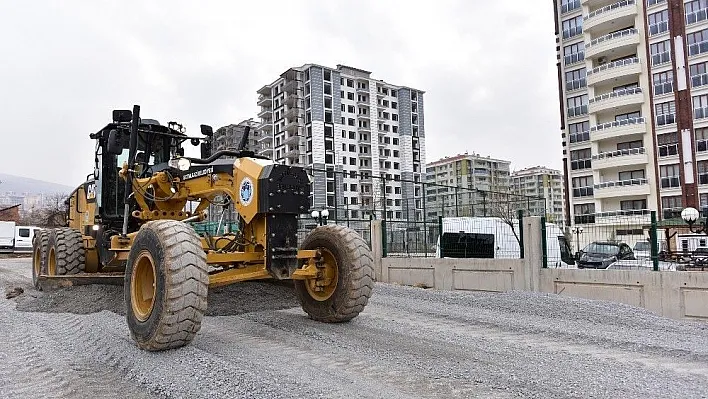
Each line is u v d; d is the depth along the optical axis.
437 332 6.48
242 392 3.95
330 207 19.91
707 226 14.03
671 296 8.55
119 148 8.70
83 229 10.19
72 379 4.57
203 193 6.63
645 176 40.84
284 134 85.00
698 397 4.04
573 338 6.33
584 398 3.98
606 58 43.91
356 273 6.39
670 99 39.62
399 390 4.12
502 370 4.72
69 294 8.66
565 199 47.47
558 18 48.00
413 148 92.94
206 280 5.09
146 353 5.13
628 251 15.92
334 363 4.89
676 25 39.41
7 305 8.84
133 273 5.49
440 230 13.62
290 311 7.51
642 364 5.09
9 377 4.62
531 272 10.34
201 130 8.50
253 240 6.05
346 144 84.06
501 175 121.25
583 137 45.78
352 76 85.75
